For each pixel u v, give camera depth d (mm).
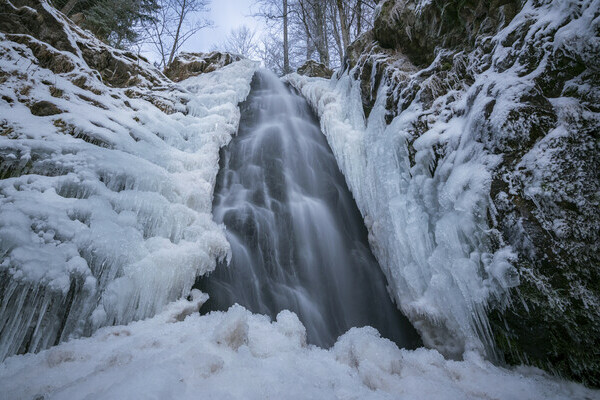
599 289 1879
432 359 2418
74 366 1773
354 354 2148
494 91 2768
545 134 2334
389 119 4551
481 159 2660
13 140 2941
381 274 4160
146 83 6211
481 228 2457
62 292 2107
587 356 1919
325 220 4934
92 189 2871
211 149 5008
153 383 1392
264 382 1669
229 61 9273
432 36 4398
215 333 2029
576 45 2307
